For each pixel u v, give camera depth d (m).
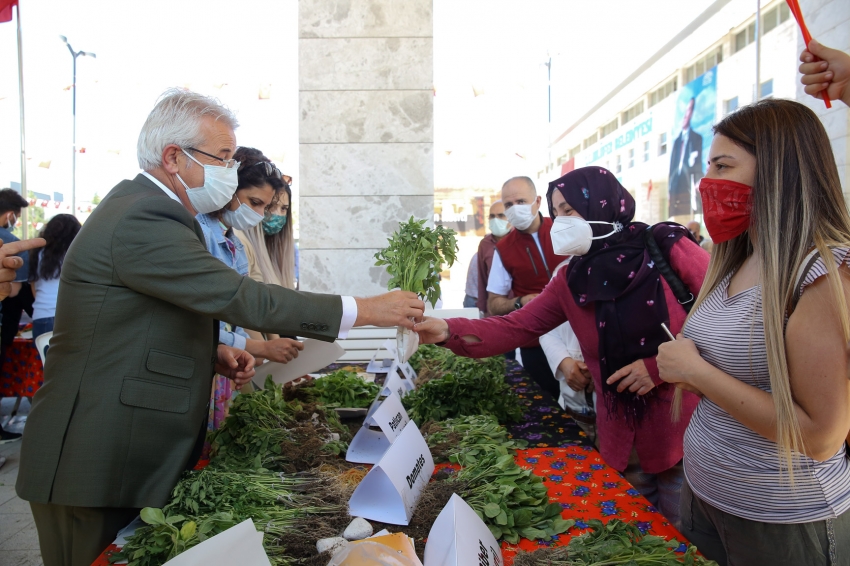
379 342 4.20
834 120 4.87
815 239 1.17
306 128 5.05
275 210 3.07
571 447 2.09
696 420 1.48
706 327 1.39
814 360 1.14
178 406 1.55
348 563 1.09
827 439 1.15
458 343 2.29
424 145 5.07
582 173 2.18
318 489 1.65
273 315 1.56
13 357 5.10
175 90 1.76
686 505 1.56
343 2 4.97
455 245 2.05
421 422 2.30
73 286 1.50
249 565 1.03
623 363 2.08
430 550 1.19
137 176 1.70
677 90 9.16
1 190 5.21
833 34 4.85
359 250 5.13
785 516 1.27
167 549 1.25
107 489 1.46
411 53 5.02
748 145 1.30
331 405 2.47
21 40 6.33
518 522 1.46
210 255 1.55
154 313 1.53
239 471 1.71
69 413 1.47
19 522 3.44
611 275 2.10
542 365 3.56
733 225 1.35
